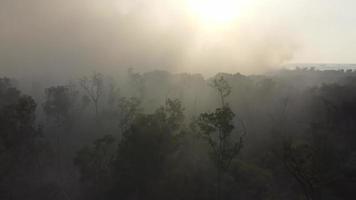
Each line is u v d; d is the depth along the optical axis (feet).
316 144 236.43
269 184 258.98
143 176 232.73
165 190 230.48
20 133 255.50
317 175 209.36
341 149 288.10
